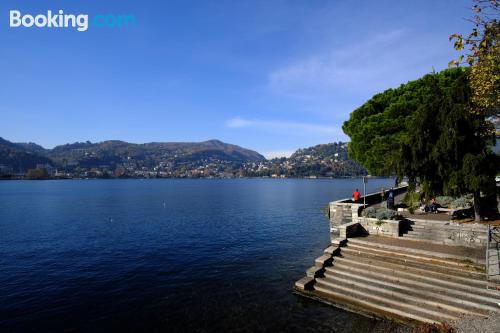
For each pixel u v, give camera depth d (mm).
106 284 21016
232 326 14711
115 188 154375
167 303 17703
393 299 14523
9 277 22562
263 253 28078
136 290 19828
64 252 29578
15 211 62406
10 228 42938
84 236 37094
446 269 15234
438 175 19078
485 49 10727
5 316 16484
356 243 19500
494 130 17453
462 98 18203
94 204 76625
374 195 34844
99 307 17422
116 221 48781
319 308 15555
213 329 14555
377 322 13742
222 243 32594
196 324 15133
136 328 15039
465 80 18516
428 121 19188
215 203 78625
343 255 18641
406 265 16297
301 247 29984
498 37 10484
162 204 76312
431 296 13969
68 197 98312
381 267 16578
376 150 28609
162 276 22469
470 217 21125
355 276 16516
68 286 20688
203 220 49312
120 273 23266
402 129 28469
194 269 23906
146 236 36875
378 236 20875
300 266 23672
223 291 19156
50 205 74125
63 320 15992
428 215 23781
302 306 15930
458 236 18031
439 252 16531
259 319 15180
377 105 32438
